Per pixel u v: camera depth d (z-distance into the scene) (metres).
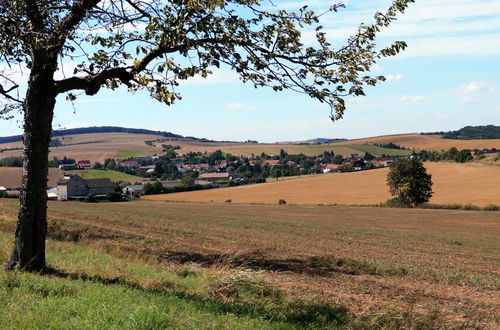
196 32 10.19
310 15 10.75
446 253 29.09
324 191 121.88
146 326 7.41
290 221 53.91
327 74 11.02
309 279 16.33
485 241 38.91
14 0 10.58
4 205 48.69
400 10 11.21
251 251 24.14
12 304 7.99
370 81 11.14
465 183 114.38
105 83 12.73
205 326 8.05
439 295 15.32
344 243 32.06
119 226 35.28
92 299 8.59
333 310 11.30
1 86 12.04
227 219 52.16
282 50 11.22
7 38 10.70
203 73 10.73
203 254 21.38
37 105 11.77
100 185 145.88
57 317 7.46
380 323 10.65
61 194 141.38
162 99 10.82
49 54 11.09
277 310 10.77
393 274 19.16
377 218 67.12
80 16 11.11
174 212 64.38
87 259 14.71
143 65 11.37
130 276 12.79
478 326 11.11
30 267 11.73
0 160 173.00
